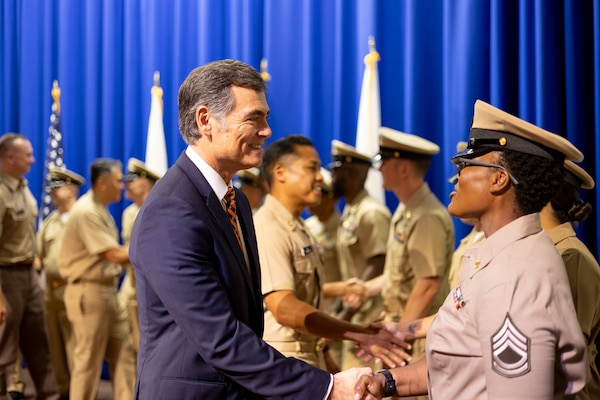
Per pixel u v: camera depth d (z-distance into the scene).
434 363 1.58
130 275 4.96
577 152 1.61
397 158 3.14
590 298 1.80
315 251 2.67
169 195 1.70
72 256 4.28
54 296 5.02
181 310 1.65
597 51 3.68
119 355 4.39
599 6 3.68
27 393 5.13
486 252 1.54
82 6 5.86
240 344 1.67
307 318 2.44
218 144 1.77
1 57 6.16
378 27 4.68
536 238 1.52
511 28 4.11
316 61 4.92
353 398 1.79
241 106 1.75
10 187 4.25
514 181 1.57
